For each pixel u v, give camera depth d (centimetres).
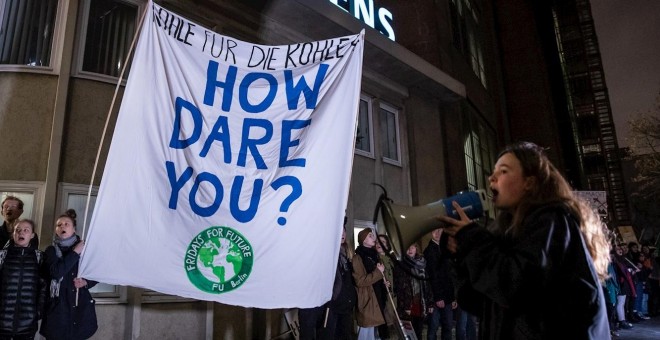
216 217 315
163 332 629
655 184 3525
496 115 2438
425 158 1295
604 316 154
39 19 661
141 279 292
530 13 3412
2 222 571
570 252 154
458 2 1877
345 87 361
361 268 608
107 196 296
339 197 336
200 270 304
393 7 1513
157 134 316
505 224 186
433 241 705
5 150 590
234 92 346
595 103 4850
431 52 1476
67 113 619
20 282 427
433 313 686
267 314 738
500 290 149
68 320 440
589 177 4669
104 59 679
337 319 643
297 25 927
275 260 317
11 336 414
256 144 338
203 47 347
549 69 4241
